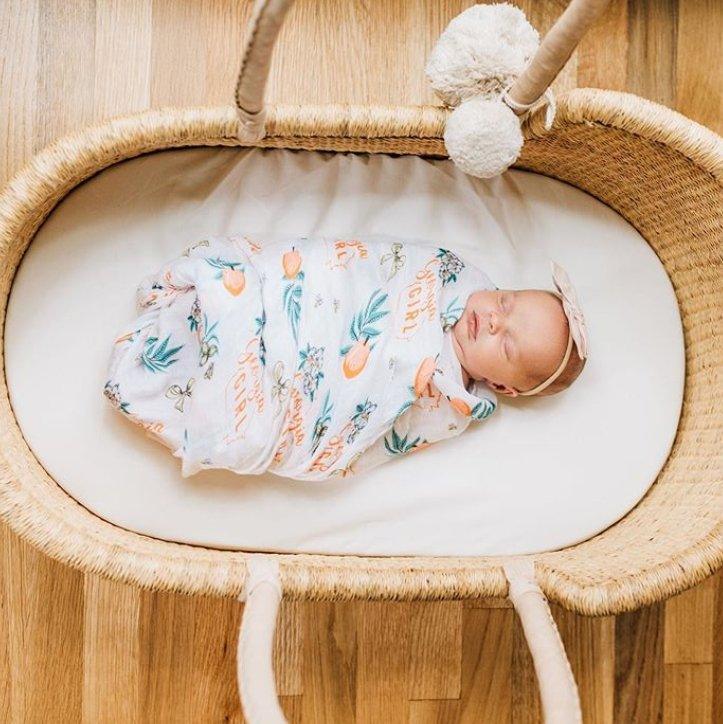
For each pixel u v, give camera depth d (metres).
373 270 1.17
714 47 1.39
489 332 1.15
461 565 1.12
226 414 1.08
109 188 1.17
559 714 0.84
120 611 1.29
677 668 1.38
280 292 1.11
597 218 1.26
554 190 1.26
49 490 1.11
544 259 1.26
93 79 1.28
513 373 1.15
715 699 1.38
